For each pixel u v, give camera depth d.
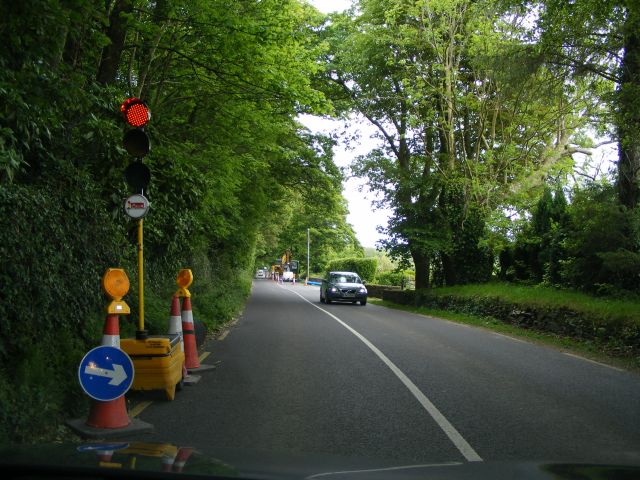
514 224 23.86
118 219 9.86
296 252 88.12
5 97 5.43
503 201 24.75
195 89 13.07
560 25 13.88
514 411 6.59
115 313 5.64
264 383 8.02
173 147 12.49
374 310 24.55
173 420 5.99
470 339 13.70
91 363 5.37
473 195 24.39
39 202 6.57
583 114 21.88
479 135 24.27
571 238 17.53
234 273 30.20
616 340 11.67
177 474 2.09
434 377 8.63
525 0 14.44
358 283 29.16
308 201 30.56
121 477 2.10
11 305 5.83
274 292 41.62
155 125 12.20
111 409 5.45
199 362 9.46
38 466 2.16
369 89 26.61
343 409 6.59
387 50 24.44
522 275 24.19
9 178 5.36
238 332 14.43
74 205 7.72
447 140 25.77
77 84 6.68
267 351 11.13
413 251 26.95
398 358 10.45
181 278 9.02
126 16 9.58
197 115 14.25
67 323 7.26
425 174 26.45
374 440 5.38
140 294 6.96
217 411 6.41
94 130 8.56
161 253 12.98
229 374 8.69
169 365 6.76
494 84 22.23
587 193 16.75
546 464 2.69
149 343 6.73
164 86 13.63
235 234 26.44
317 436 5.48
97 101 7.92
